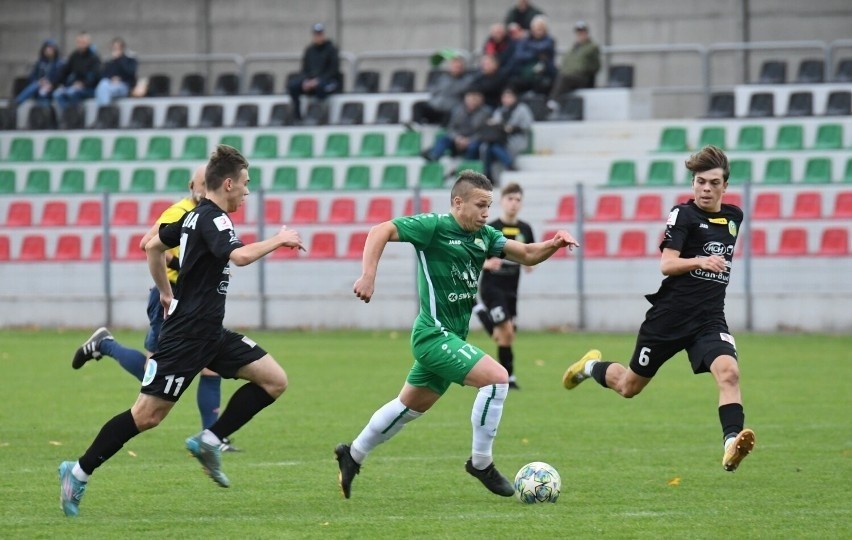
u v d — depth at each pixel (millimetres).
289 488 25609
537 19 80188
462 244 23000
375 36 96250
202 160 82562
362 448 23984
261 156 82000
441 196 70562
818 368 48906
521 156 76938
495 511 22953
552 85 81062
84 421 36250
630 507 23266
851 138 74188
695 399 41125
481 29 94500
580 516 22375
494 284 43062
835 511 22797
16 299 71062
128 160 83812
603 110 81062
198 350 22312
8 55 100438
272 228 70562
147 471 27797
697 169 24531
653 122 77875
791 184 67438
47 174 82188
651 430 34188
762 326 63844
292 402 40500
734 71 88188
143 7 98875
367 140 80812
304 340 62969
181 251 22422
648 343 25172
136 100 88375
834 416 36438
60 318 70625
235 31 98188
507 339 43281
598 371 27391
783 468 27781
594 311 65938
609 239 67500
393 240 22750
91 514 22750
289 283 69125
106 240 70000
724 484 25828
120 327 70000
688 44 89625
